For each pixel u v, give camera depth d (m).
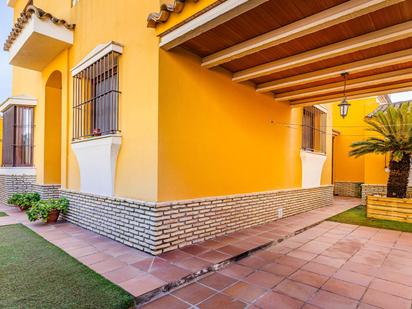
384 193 9.62
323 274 3.63
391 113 7.59
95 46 5.44
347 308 2.80
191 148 4.54
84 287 2.95
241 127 5.55
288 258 4.23
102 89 5.36
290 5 3.12
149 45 4.21
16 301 2.65
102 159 4.96
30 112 8.57
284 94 6.43
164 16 3.68
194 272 3.41
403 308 2.81
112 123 4.89
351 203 10.51
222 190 5.11
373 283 3.38
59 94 7.86
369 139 8.20
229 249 4.31
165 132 4.13
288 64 4.50
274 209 6.54
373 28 3.56
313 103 6.80
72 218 5.99
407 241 5.25
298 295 3.05
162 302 2.86
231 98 5.31
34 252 4.05
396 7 3.09
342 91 5.91
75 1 6.32
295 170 7.48
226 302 2.88
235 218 5.37
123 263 3.67
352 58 4.52
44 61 7.12
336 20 3.14
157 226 4.00
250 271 3.70
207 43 4.15
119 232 4.61
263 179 6.20
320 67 4.96
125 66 4.69
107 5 5.16
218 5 3.14
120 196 4.69
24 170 8.38
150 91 4.17
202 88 4.73
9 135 8.85
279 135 6.77
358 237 5.50
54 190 7.64
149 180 4.15
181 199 4.38
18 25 6.11
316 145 8.80
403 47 4.07
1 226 5.70
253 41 3.92
